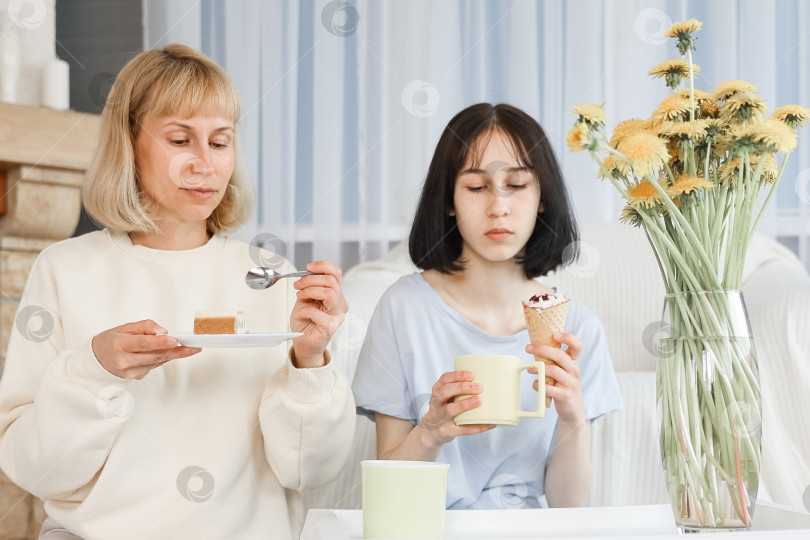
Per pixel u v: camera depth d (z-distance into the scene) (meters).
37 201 2.08
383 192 2.34
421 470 0.70
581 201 2.23
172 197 1.01
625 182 0.81
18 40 2.17
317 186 2.32
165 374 0.99
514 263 1.10
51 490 0.94
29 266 2.10
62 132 2.11
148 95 0.99
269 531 1.00
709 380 0.75
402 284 1.13
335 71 2.32
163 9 2.33
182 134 1.00
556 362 0.84
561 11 2.31
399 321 1.09
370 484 0.71
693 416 0.75
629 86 2.30
